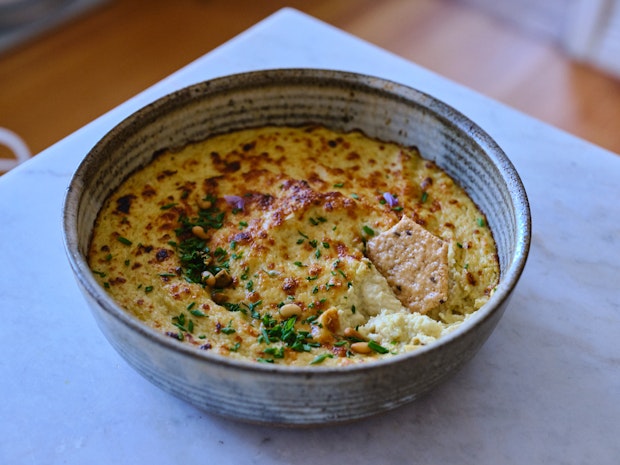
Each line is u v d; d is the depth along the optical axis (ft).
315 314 0.84
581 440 0.80
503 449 0.79
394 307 0.86
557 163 1.17
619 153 2.23
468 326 0.70
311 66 1.34
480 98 1.29
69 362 0.86
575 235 1.05
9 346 0.87
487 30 2.72
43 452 0.77
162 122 0.97
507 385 0.85
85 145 1.16
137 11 2.67
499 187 0.89
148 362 0.72
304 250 0.91
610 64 2.55
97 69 2.39
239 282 0.88
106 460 0.76
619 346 0.91
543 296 0.96
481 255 0.91
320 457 0.77
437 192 0.99
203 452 0.77
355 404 0.70
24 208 1.05
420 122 1.01
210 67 1.33
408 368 0.67
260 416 0.72
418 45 2.63
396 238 0.91
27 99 2.27
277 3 2.77
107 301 0.70
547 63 2.58
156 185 0.98
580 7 2.50
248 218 0.94
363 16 2.75
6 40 2.45
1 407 0.81
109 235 0.90
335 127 1.07
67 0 2.59
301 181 0.99
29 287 0.95
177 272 0.88
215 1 2.75
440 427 0.81
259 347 0.80
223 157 1.03
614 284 0.98
